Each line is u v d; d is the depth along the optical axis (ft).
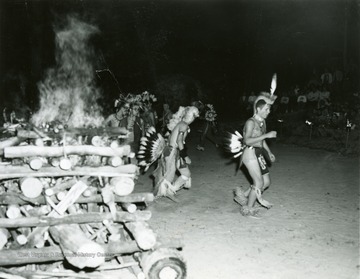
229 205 21.34
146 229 11.94
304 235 16.98
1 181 12.85
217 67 95.35
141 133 29.17
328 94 55.93
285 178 27.76
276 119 53.98
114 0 75.41
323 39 84.12
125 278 12.96
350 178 27.63
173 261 11.80
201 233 17.25
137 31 81.05
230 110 88.02
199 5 89.35
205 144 47.06
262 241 16.35
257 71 92.17
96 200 12.64
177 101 83.05
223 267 14.07
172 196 21.75
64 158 12.41
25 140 14.89
